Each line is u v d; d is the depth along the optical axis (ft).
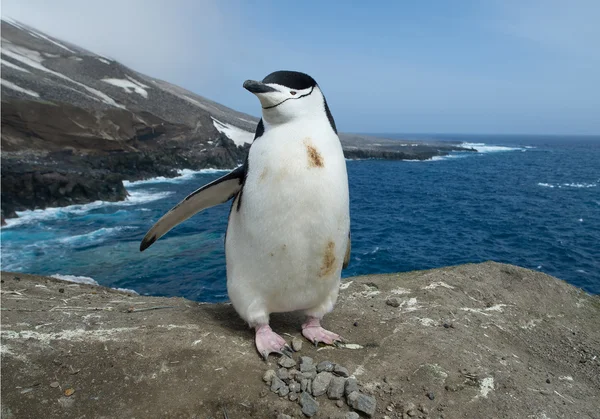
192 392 2.40
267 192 2.42
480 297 4.35
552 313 4.36
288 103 2.47
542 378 2.98
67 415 2.24
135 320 3.11
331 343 2.97
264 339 2.78
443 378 2.67
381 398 2.47
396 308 3.82
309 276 2.60
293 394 2.42
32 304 3.46
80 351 2.66
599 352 3.70
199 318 3.23
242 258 2.66
